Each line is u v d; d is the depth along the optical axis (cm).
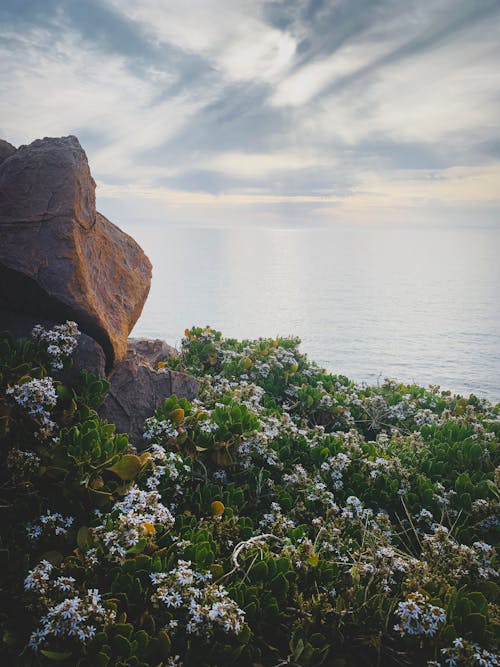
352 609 361
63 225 552
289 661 329
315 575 394
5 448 431
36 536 370
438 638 331
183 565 348
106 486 430
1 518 388
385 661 347
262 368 914
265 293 17200
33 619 315
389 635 347
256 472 544
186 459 507
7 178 567
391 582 389
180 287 19150
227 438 551
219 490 486
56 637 302
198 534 403
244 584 370
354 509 500
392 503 543
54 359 505
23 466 401
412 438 663
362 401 888
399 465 561
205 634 321
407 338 7462
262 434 562
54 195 564
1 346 498
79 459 423
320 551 422
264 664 333
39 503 397
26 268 532
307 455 609
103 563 360
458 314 11381
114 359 576
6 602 328
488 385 3822
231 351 954
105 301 602
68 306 542
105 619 306
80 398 505
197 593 330
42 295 539
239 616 326
